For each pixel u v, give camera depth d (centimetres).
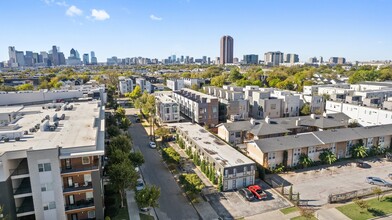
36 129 4284
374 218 3659
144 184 4762
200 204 4131
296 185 4669
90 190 3516
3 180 3061
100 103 7319
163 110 9012
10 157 3170
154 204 3744
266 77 17575
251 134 6681
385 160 5772
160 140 7306
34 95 8550
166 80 18988
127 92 15688
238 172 4544
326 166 5459
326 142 5534
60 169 3366
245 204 4103
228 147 5378
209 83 16850
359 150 5794
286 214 3812
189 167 5494
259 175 4997
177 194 4444
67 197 3506
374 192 4134
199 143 5578
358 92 9125
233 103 8938
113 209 3903
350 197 4194
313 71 18900
